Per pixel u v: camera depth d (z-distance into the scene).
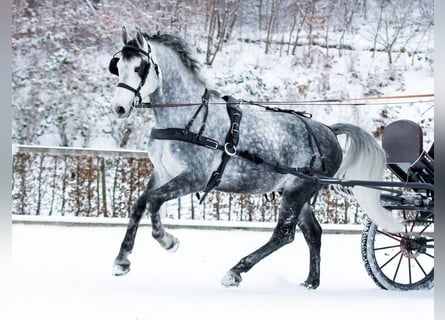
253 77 17.33
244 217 11.94
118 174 11.62
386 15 20.75
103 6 17.97
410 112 16.89
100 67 16.56
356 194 7.37
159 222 6.28
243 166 6.73
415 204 7.27
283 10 19.97
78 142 15.09
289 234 7.02
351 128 7.68
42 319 4.99
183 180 6.35
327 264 9.03
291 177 7.16
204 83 6.76
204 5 18.94
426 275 7.57
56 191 11.85
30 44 16.58
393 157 7.59
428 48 19.69
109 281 6.95
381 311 5.94
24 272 7.38
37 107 15.40
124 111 6.14
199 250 9.52
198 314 5.38
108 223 10.83
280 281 7.77
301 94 17.36
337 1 20.56
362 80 18.27
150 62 6.31
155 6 18.66
